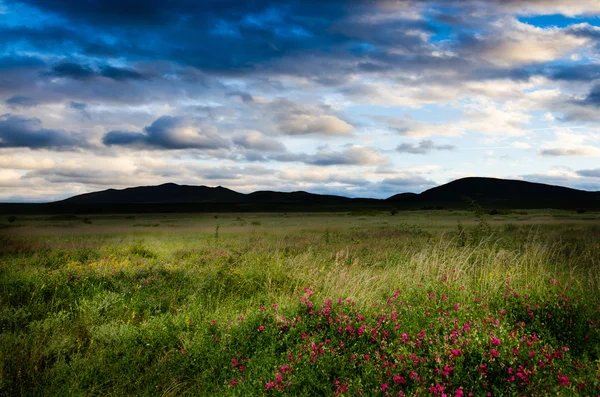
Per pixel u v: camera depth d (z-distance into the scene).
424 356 4.36
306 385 4.01
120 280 8.47
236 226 43.28
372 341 4.87
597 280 6.89
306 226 40.62
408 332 5.02
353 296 6.41
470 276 7.86
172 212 122.06
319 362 4.28
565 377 3.53
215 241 21.36
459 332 4.56
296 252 14.94
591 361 4.21
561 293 5.89
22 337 5.44
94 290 7.72
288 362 4.42
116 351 5.05
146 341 5.43
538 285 6.79
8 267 10.14
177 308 7.05
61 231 34.34
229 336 5.22
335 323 5.27
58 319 5.93
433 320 5.25
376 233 24.72
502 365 3.88
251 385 4.11
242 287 8.41
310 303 5.91
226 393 4.02
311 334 5.22
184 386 4.48
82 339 5.61
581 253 11.09
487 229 13.93
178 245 19.97
